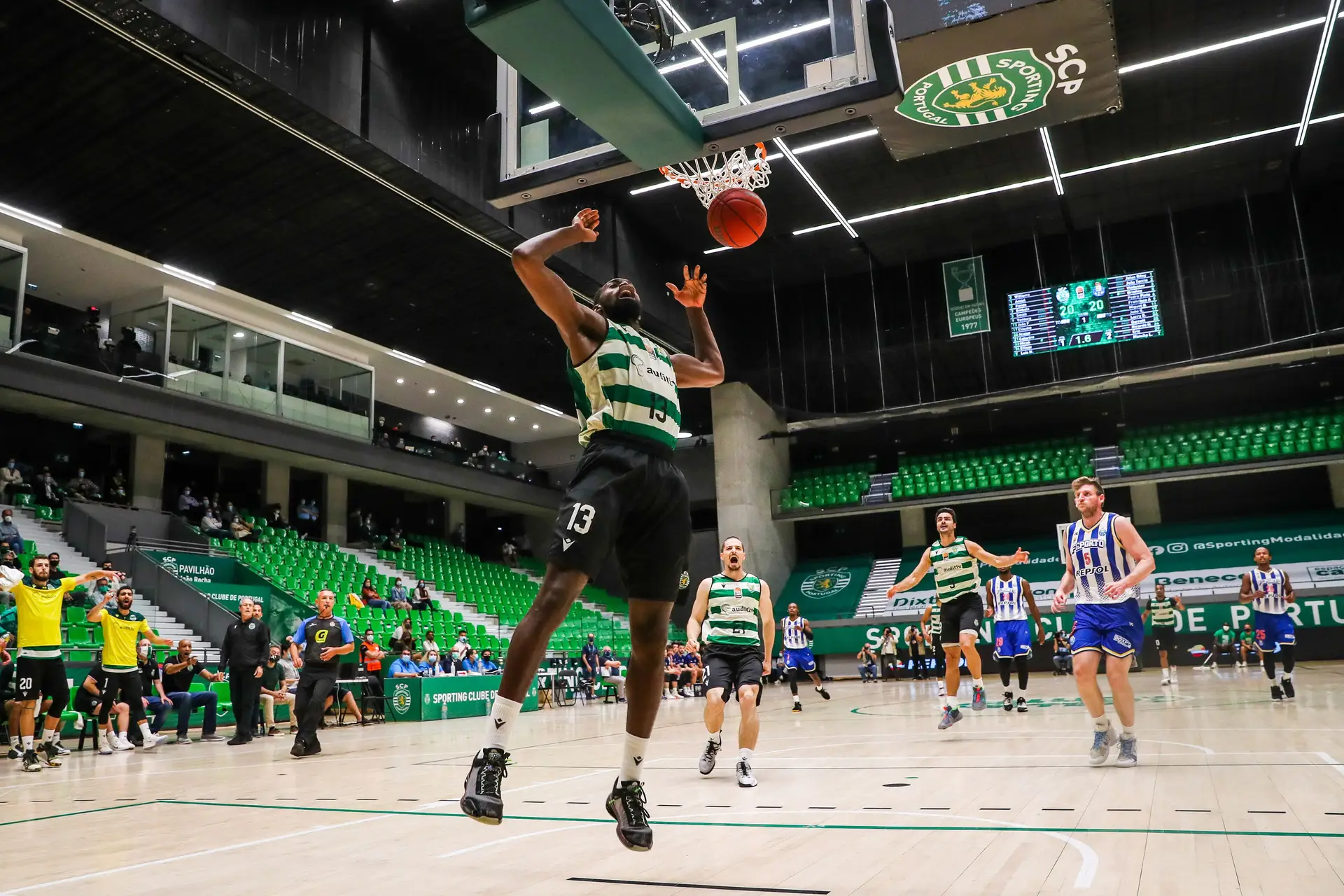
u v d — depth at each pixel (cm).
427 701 1402
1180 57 1567
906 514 2944
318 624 886
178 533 1875
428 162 1426
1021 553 776
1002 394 2389
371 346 2208
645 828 259
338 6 1297
